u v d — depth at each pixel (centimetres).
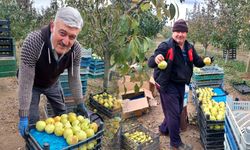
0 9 850
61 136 222
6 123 493
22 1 965
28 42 242
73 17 216
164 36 1556
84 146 215
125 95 554
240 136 270
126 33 300
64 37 223
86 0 386
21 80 246
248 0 780
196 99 542
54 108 341
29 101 248
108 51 367
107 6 360
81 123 235
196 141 471
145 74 297
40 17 805
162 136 480
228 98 352
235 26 949
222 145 421
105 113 496
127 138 411
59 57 256
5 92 630
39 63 254
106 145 379
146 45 251
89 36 406
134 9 286
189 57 422
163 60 398
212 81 644
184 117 496
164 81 415
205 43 1148
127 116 530
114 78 413
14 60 588
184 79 420
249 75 877
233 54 1200
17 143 438
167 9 249
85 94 564
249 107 353
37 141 214
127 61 284
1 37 593
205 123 423
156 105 593
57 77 295
